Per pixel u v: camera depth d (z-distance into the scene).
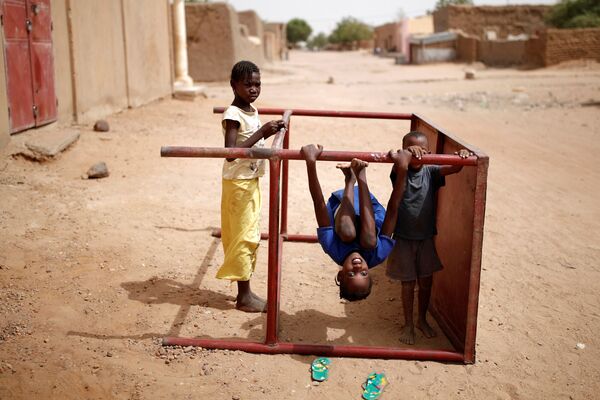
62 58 9.42
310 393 3.38
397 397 3.38
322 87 23.89
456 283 3.95
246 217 4.09
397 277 3.94
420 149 3.48
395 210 3.52
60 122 9.39
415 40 43.97
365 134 11.70
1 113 7.36
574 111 16.66
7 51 7.53
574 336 4.18
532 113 16.38
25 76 8.05
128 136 9.88
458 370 3.67
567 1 44.22
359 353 3.74
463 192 3.82
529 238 6.20
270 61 45.50
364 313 4.43
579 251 5.87
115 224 5.87
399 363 3.72
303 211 6.75
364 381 3.51
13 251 4.99
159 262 5.09
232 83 4.06
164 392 3.32
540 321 4.38
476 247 3.53
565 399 3.45
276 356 3.73
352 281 3.38
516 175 9.09
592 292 4.93
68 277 4.65
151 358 3.64
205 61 24.67
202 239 5.68
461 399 3.39
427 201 3.88
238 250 4.09
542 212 7.16
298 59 60.31
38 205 6.14
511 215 6.99
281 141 3.92
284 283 4.87
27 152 7.48
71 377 3.40
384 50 67.00
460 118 15.13
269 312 3.73
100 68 10.97
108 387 3.34
